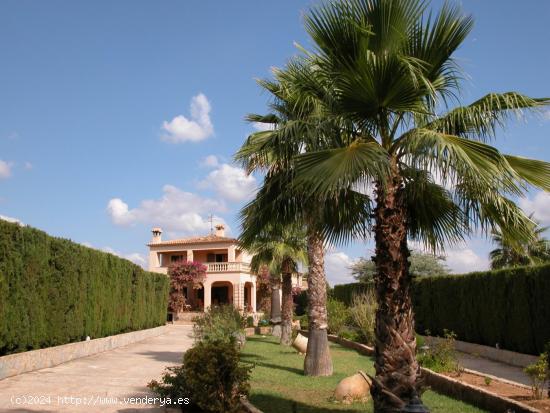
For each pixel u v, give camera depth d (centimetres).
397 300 673
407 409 482
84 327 1686
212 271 4941
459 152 594
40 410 838
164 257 5494
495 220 749
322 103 753
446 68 707
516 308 1647
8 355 1185
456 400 991
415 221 839
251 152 901
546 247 3028
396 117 712
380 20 666
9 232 1187
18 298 1230
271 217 926
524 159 702
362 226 862
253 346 2222
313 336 1345
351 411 902
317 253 1376
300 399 1014
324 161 650
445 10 664
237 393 841
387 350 668
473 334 1961
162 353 1878
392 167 693
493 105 679
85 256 1680
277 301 3111
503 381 1062
